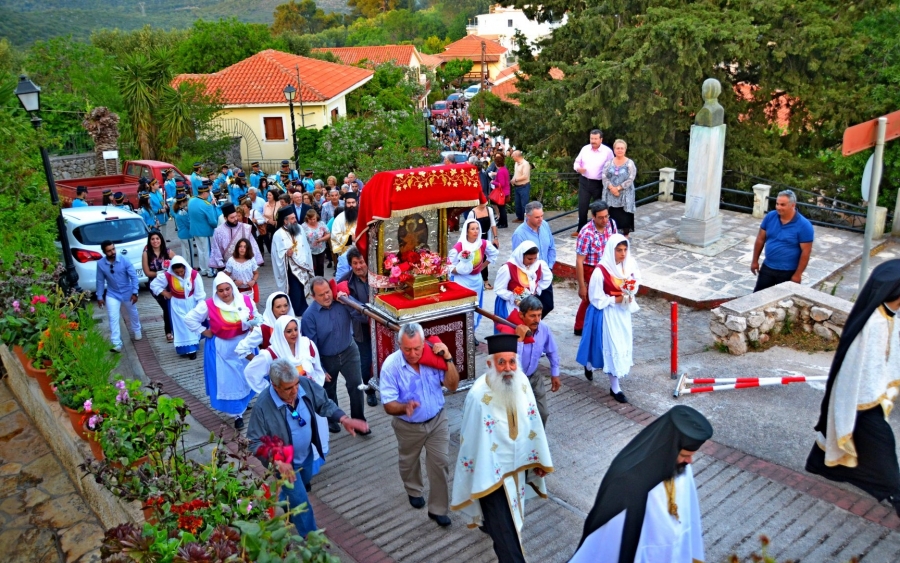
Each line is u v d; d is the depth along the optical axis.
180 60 49.44
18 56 57.25
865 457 5.61
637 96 18.62
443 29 111.81
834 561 5.25
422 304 7.40
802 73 19.06
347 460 7.07
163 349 10.58
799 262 9.26
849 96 18.31
